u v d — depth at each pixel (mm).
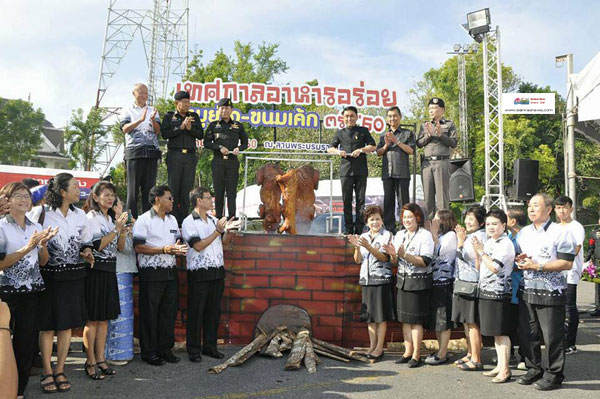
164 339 5211
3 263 3855
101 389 4328
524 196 11102
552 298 4457
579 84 9516
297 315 5926
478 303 5000
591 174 30625
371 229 5637
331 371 4984
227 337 5930
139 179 6305
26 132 38938
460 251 5090
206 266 5309
